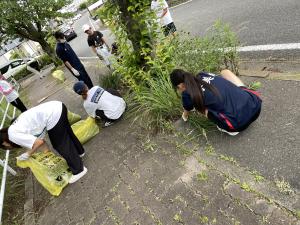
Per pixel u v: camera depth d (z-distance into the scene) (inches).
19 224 147.3
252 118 120.7
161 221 107.7
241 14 287.0
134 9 170.6
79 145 168.6
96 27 644.7
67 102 309.3
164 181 125.2
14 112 330.6
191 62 164.6
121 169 146.3
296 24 206.4
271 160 109.9
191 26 333.1
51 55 641.6
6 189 180.1
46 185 150.9
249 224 91.9
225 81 123.7
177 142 143.6
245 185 104.7
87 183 149.4
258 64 176.6
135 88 174.4
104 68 341.7
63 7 641.6
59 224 132.7
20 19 559.2
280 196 95.5
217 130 137.5
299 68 153.5
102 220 122.1
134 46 183.6
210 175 116.6
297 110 125.3
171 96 156.9
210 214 101.0
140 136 163.5
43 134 143.5
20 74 796.0
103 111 183.5
